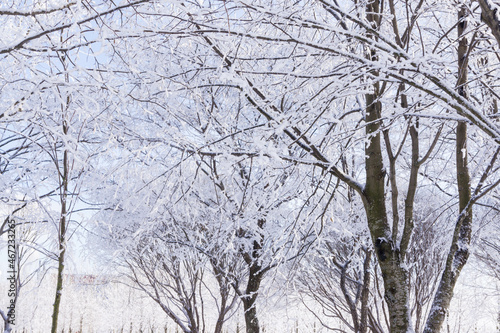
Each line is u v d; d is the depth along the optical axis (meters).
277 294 8.38
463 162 4.90
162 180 5.11
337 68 4.23
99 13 3.36
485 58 5.42
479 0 3.08
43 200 5.92
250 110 6.57
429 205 7.89
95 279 10.73
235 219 5.42
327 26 3.65
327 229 7.01
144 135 5.42
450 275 4.52
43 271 5.97
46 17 4.48
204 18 3.91
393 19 4.42
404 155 7.09
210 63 5.74
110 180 7.03
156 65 4.82
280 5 4.69
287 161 5.16
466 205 4.80
